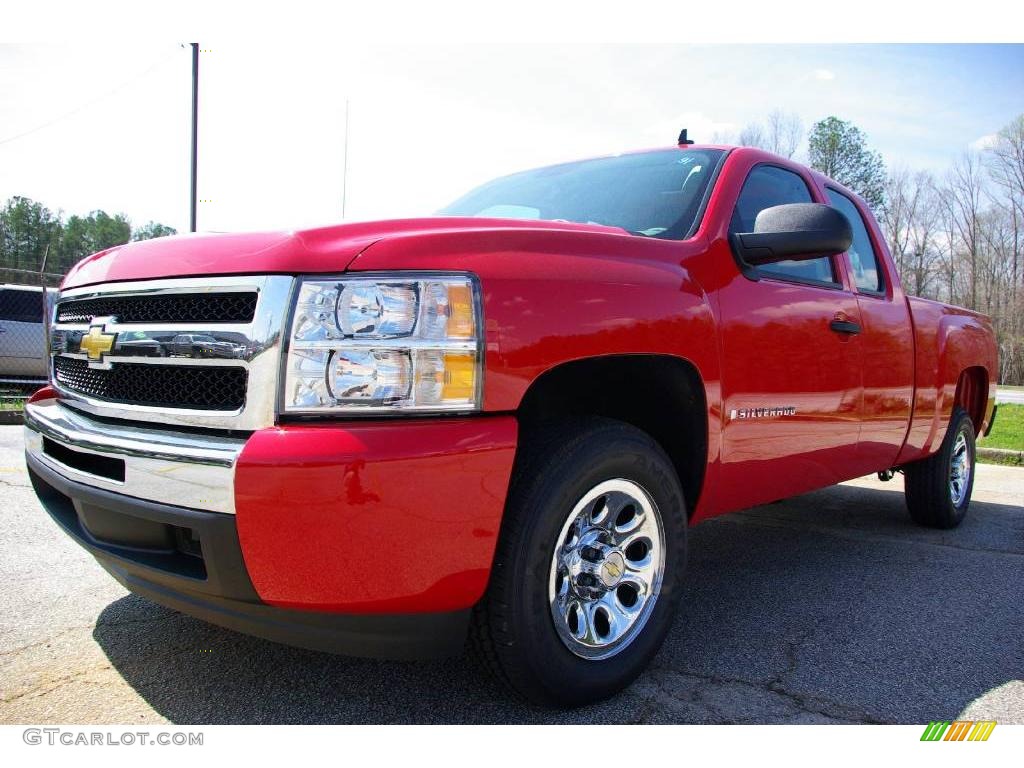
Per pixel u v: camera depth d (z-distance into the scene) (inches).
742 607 126.9
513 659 80.5
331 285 73.0
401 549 71.0
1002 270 1865.2
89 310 93.3
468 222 89.9
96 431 83.7
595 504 90.0
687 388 100.7
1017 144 1768.0
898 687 97.1
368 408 71.7
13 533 153.3
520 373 78.0
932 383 167.0
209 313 77.4
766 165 129.2
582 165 139.6
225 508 69.9
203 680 92.9
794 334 117.7
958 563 158.2
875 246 156.9
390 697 89.6
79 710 85.4
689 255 103.5
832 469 135.3
